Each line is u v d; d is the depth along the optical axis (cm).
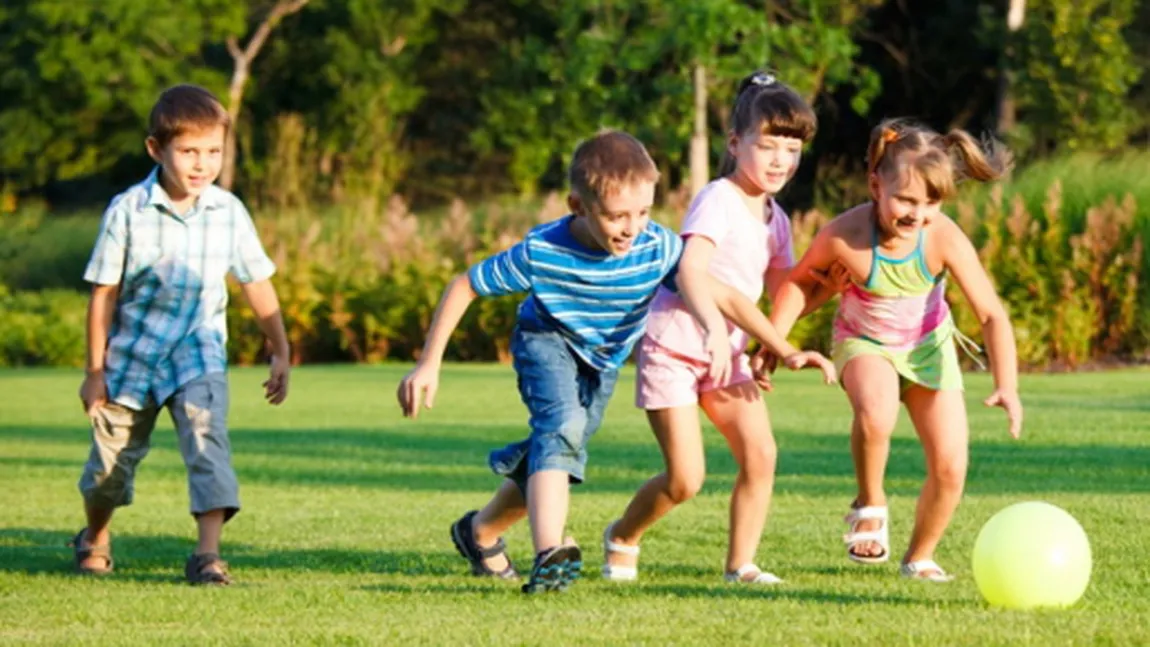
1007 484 1858
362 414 3062
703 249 1186
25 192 9306
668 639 923
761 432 1215
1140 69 6944
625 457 2248
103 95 7931
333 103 8156
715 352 1128
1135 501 1667
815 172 7781
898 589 1158
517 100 7819
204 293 1296
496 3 8775
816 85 6612
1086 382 3525
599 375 1178
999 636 920
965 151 1212
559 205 5019
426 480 2045
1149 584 1160
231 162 7681
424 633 952
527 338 1165
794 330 4347
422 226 5516
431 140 8850
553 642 916
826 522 1572
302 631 970
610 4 6631
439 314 1149
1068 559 1045
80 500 1883
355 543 1475
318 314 4966
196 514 1247
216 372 1280
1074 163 4525
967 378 3672
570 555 1096
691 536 1490
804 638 920
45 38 7931
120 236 1272
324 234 5281
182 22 7888
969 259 1216
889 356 1240
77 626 1014
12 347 5094
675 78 6450
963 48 7719
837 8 7038
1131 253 4144
